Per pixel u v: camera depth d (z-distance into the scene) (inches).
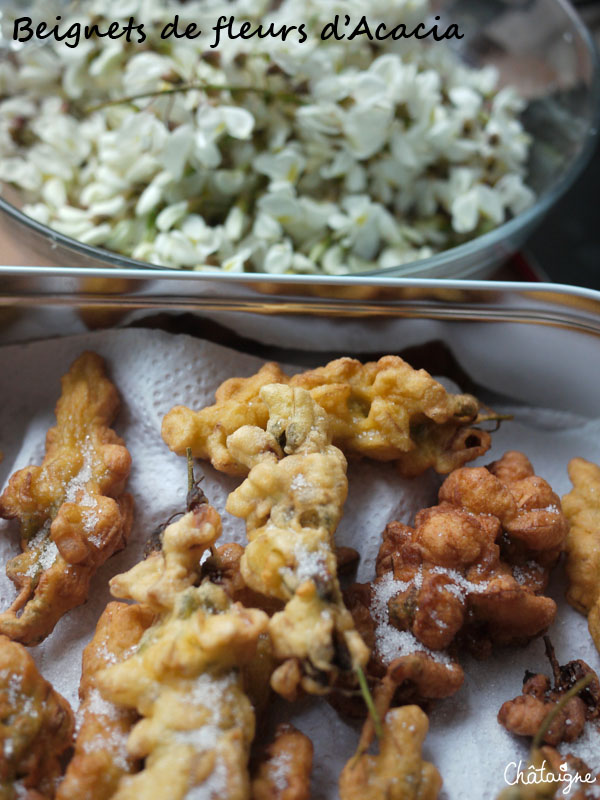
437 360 14.1
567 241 23.2
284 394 12.1
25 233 14.6
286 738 10.8
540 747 11.1
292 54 15.8
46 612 11.8
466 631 12.0
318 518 11.1
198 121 15.5
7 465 13.8
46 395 14.1
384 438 12.7
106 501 12.2
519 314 13.1
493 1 18.6
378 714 10.7
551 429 14.3
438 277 15.3
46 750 10.6
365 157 16.2
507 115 18.3
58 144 16.3
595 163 23.6
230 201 16.3
